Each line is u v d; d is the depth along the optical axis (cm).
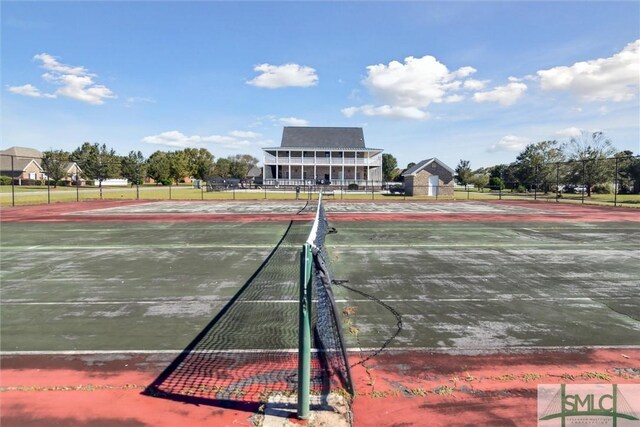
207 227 1778
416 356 482
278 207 2919
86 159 7238
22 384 416
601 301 707
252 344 518
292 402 380
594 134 4741
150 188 6625
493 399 388
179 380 424
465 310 656
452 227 1795
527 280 852
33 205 2909
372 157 6544
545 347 510
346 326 582
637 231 1664
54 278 864
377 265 995
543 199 4019
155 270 942
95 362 467
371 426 344
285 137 6488
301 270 348
